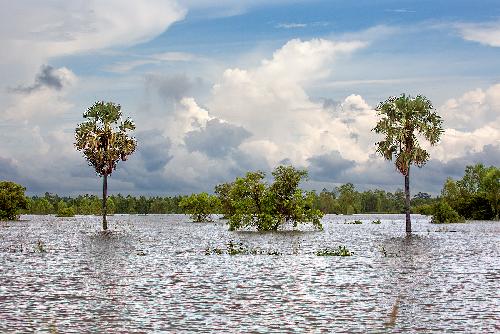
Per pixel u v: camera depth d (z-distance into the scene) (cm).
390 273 3491
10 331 1973
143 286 3011
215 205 14550
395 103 7588
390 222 14175
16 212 15138
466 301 2505
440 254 4741
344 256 4603
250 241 6519
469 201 14200
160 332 1964
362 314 2248
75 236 7819
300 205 8300
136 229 10100
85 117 8544
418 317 2181
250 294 2738
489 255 4634
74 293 2783
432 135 7419
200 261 4294
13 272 3628
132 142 8738
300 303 2492
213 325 2067
